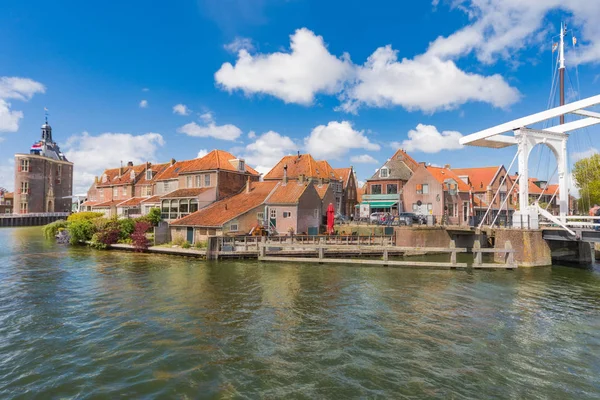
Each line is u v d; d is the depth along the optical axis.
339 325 14.02
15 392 9.18
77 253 32.78
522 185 28.61
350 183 60.09
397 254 31.92
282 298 17.73
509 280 22.14
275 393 9.20
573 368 10.73
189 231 34.97
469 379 9.99
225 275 23.03
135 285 20.17
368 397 9.04
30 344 12.09
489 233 34.59
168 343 12.23
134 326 13.78
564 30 34.25
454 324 14.24
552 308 16.45
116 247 35.62
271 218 36.25
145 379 9.85
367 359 11.12
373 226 36.50
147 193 55.12
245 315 15.12
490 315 15.39
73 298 17.52
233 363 10.80
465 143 32.00
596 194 45.03
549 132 29.23
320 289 19.56
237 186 44.22
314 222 38.69
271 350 11.73
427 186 46.06
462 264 25.69
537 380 9.99
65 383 9.62
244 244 29.89
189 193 41.44
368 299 17.66
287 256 29.73
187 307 16.14
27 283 20.61
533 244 26.98
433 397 9.06
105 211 57.22
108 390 9.28
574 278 22.86
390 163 53.62
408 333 13.27
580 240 25.67
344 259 27.62
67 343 12.19
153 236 37.75
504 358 11.33
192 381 9.77
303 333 13.20
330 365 10.71
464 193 48.22
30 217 80.38
